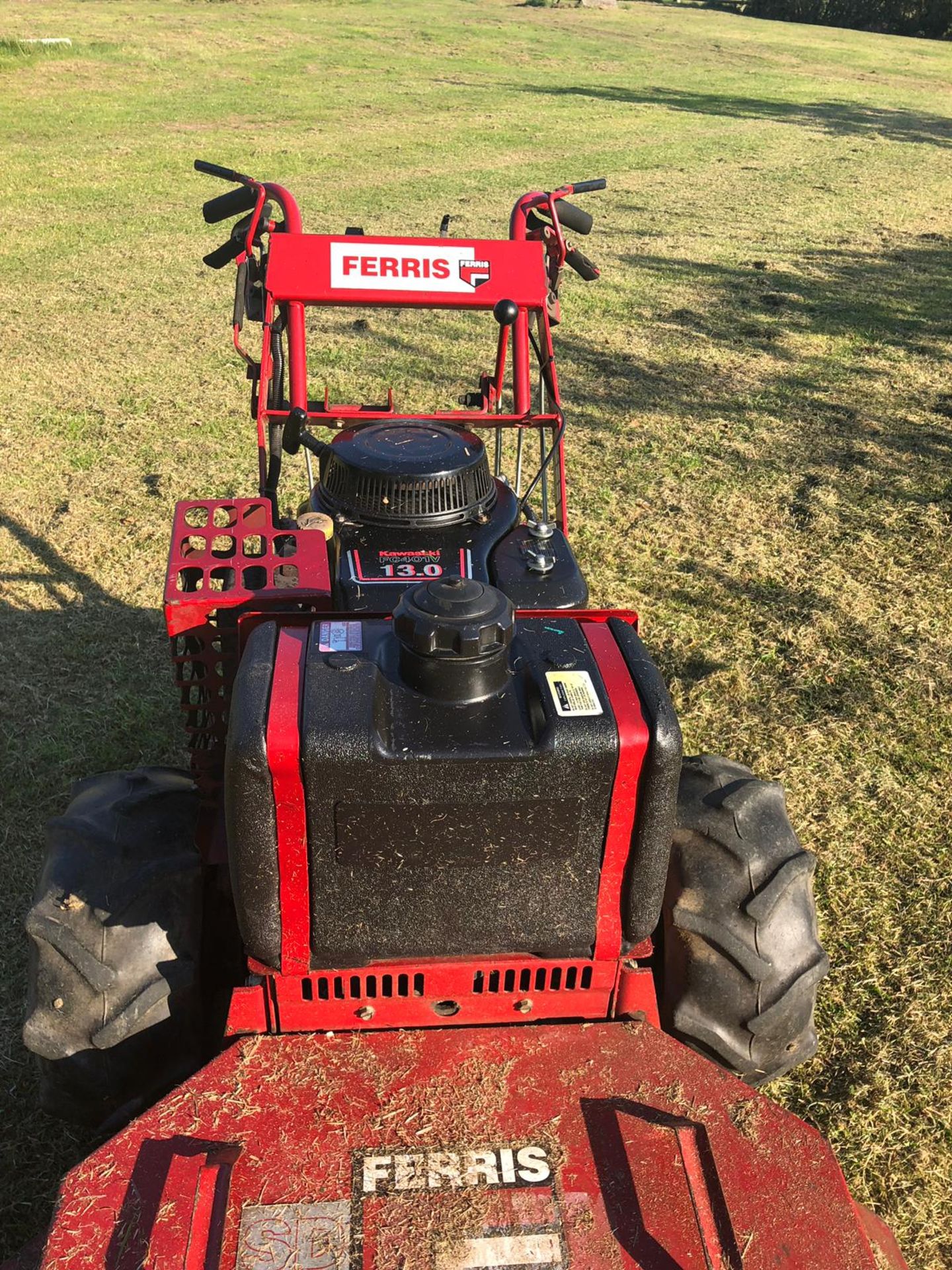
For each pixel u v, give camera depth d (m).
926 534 6.57
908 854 4.10
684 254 12.55
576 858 2.25
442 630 2.13
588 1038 2.37
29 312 10.04
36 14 32.12
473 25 35.62
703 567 6.13
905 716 4.91
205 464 7.12
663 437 7.84
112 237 12.51
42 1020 2.43
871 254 12.90
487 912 2.28
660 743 2.14
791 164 18.16
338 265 3.64
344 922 2.26
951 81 30.09
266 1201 2.02
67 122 18.80
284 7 37.28
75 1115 2.62
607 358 9.33
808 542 6.44
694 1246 1.98
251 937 2.27
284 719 2.11
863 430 8.08
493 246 3.69
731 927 2.50
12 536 6.18
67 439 7.46
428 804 2.14
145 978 2.45
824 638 5.48
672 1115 2.20
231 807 2.13
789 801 4.36
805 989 2.52
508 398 8.18
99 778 2.90
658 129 20.94
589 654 2.33
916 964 3.62
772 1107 2.22
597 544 6.31
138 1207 1.99
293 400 3.75
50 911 2.46
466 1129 2.16
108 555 6.02
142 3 36.28
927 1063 3.28
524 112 22.00
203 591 2.75
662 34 37.09
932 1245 2.79
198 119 19.62
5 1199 2.81
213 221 3.86
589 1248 1.97
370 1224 2.00
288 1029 2.40
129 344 9.32
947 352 9.77
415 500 3.14
